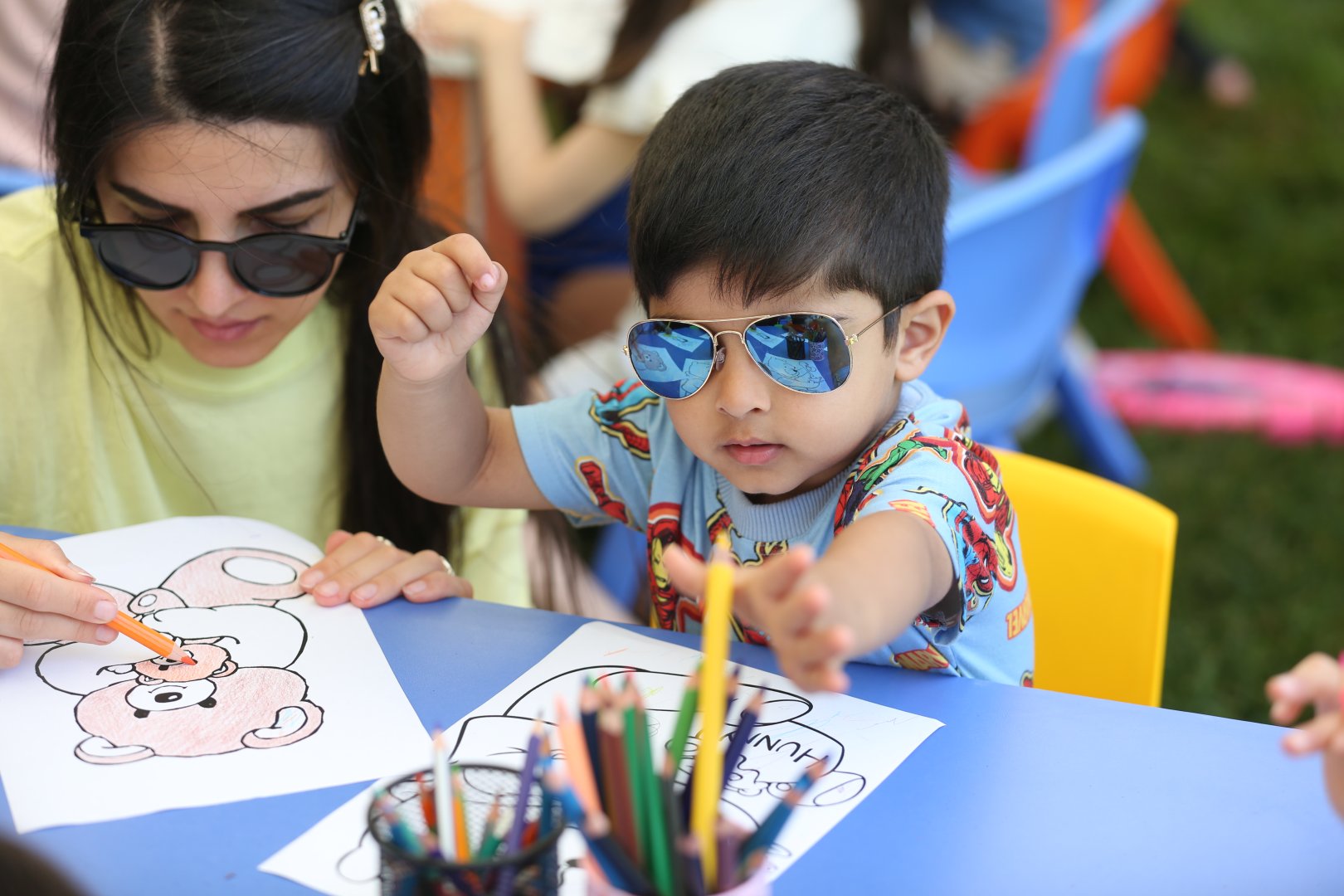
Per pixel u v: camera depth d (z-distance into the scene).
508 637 1.01
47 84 1.27
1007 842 0.78
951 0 3.14
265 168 1.17
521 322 1.57
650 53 2.04
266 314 1.29
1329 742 0.64
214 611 1.04
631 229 1.05
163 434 1.41
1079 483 1.28
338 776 0.83
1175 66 4.68
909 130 1.07
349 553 1.11
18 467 1.39
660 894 0.61
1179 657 2.41
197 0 1.15
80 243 1.34
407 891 0.62
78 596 0.96
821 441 1.01
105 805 0.80
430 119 1.37
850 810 0.81
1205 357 3.34
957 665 1.05
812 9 2.06
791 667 0.66
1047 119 2.33
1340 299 3.59
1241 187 4.12
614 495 1.23
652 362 1.02
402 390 1.13
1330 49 5.04
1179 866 0.76
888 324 1.03
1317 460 3.01
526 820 0.66
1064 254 2.25
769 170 0.97
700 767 0.62
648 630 1.02
